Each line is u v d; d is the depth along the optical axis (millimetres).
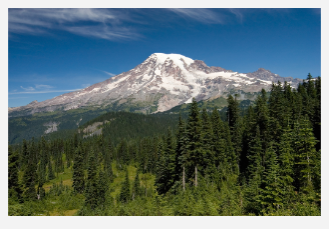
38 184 72438
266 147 47594
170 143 50219
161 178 46625
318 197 24922
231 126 65438
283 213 22297
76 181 74312
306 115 52188
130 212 24047
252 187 29734
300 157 31094
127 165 131500
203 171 42062
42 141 168625
